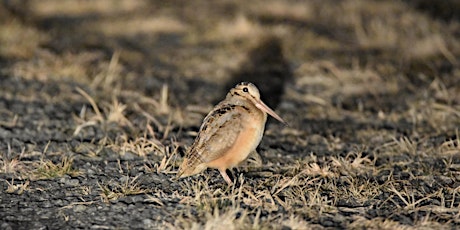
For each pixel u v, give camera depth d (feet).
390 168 48.42
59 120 58.03
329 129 58.39
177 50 85.10
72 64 75.05
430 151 51.72
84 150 50.75
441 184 45.34
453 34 85.71
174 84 71.82
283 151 52.13
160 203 40.86
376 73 72.95
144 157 49.34
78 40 88.33
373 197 42.70
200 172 46.26
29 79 69.82
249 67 78.07
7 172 45.85
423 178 46.29
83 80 70.33
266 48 84.38
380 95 67.77
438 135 55.57
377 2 102.32
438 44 80.74
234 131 43.39
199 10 104.01
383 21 92.32
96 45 86.48
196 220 38.55
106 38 90.38
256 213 39.73
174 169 46.91
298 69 76.48
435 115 59.98
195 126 58.59
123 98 65.51
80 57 78.38
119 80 71.67
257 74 75.82
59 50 82.64
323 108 64.39
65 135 54.34
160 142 52.26
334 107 64.59
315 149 53.06
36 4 106.32
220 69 77.51
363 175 46.88
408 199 42.19
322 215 39.91
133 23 96.37
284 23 94.38
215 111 44.52
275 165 48.93
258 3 103.76
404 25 90.12
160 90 69.36
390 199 42.32
